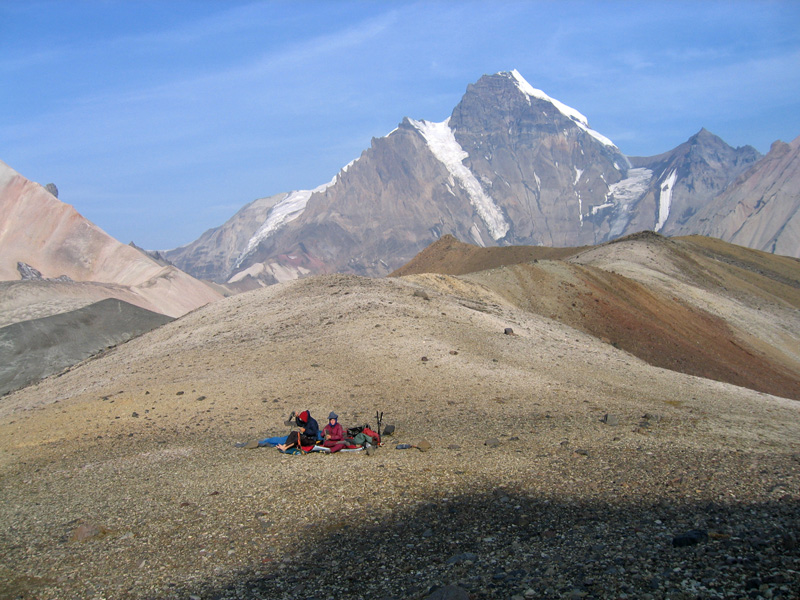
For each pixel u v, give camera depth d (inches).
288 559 334.6
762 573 259.8
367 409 703.7
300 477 465.7
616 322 2074.3
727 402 759.1
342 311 1157.1
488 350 948.6
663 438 553.3
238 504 419.8
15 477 545.0
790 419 678.5
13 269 6382.9
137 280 6309.1
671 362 1911.9
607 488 408.8
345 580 305.3
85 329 2827.3
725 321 2527.1
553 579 281.6
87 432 687.7
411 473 460.8
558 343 1078.4
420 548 335.6
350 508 400.5
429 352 919.7
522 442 544.4
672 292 2679.6
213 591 304.8
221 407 742.5
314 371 864.9
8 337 2591.0
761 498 372.2
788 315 2982.3
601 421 625.3
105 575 329.7
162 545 362.9
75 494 475.2
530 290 2169.0
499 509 383.6
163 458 561.9
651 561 287.9
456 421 641.0
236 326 1230.3
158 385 871.1
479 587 282.8
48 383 1194.0
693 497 382.0
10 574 338.0
